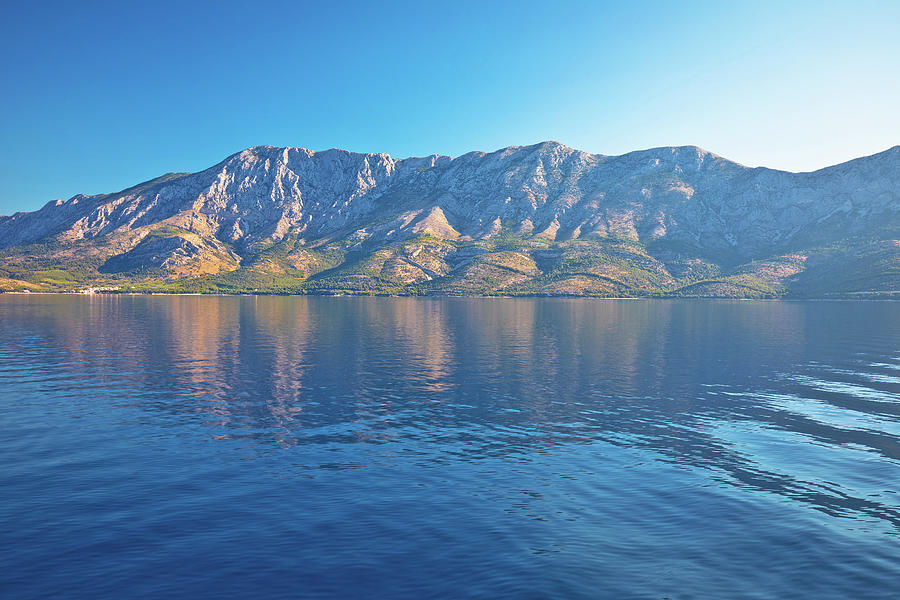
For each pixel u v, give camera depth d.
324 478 32.44
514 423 45.34
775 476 33.19
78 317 160.00
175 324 137.75
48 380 61.88
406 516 27.25
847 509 28.41
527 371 70.38
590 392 57.69
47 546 23.86
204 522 26.36
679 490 30.89
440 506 28.52
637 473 33.66
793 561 23.16
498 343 101.06
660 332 123.81
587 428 43.91
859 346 97.19
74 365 72.44
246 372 68.00
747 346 97.38
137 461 35.00
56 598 20.08
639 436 41.62
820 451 38.12
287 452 37.28
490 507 28.44
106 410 48.28
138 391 56.34
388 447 38.62
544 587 20.95
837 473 33.72
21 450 36.94
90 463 34.50
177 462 34.91
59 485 30.80
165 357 80.25
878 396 55.88
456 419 46.56
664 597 20.41
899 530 26.11
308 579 21.44
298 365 73.75
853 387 60.50
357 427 43.78
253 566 22.39
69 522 26.17
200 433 41.47
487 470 34.06
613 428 43.91
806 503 29.16
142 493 29.81
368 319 162.00
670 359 81.25
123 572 21.86
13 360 76.50
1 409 48.34
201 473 33.00
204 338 105.75
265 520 26.66
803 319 166.38
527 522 26.69
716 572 22.27
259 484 31.31
